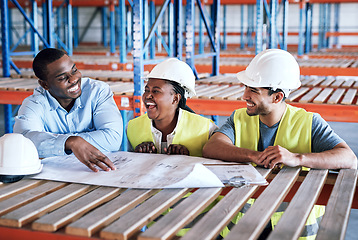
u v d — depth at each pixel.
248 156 1.88
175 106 2.18
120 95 3.87
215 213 1.36
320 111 3.73
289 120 2.10
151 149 2.19
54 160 1.94
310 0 10.74
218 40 6.12
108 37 17.89
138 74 3.68
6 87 4.37
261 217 1.32
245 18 16.77
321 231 1.25
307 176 1.75
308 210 1.39
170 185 1.58
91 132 2.26
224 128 2.18
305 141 2.06
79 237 1.23
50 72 2.15
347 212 1.38
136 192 1.54
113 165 1.80
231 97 3.97
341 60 8.62
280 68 1.98
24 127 2.18
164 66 2.11
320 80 5.39
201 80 5.35
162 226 1.25
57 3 13.01
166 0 3.99
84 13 17.97
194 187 1.59
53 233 1.25
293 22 16.27
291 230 1.24
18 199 1.47
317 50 12.45
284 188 1.60
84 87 2.39
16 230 1.28
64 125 2.34
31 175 1.72
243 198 1.49
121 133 2.34
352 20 15.78
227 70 7.65
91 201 1.45
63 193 1.53
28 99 2.32
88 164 1.80
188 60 5.18
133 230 1.24
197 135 2.20
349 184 1.66
